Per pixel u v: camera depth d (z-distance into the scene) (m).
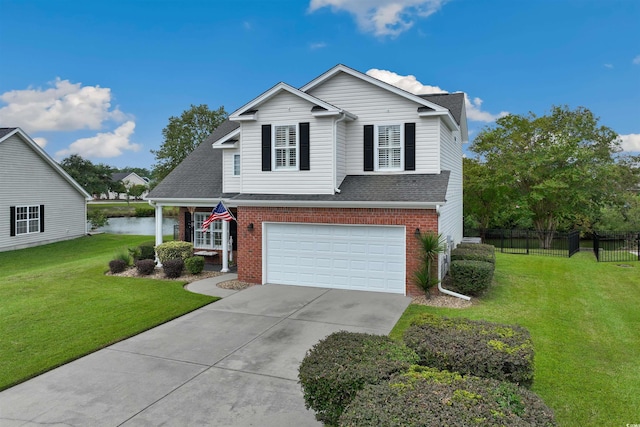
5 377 6.70
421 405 3.66
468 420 3.40
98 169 58.00
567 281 13.78
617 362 7.11
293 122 13.11
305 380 4.66
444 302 10.96
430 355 4.98
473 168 26.45
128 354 7.67
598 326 9.07
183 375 6.73
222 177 16.84
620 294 12.02
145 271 14.95
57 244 25.58
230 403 5.80
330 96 13.84
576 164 23.69
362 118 13.48
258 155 13.59
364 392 3.99
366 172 13.45
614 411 5.47
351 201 11.91
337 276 12.59
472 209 27.27
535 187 23.61
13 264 19.70
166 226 41.94
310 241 12.87
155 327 9.25
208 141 20.48
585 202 24.58
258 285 13.20
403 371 4.54
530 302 11.06
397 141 13.18
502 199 26.19
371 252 12.16
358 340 5.40
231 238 17.00
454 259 13.39
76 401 5.92
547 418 3.53
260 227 13.34
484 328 5.60
